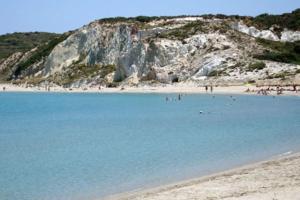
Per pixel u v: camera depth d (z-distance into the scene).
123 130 45.88
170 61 124.19
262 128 41.75
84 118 63.25
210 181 20.38
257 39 133.25
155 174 23.53
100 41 158.50
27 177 24.05
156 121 54.41
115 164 26.77
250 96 87.31
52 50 179.38
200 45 126.69
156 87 115.56
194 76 115.44
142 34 145.00
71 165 27.11
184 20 153.38
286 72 104.50
